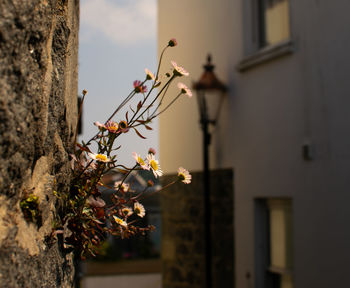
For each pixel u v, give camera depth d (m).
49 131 1.40
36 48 1.20
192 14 7.24
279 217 5.57
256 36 6.07
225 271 6.34
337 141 4.52
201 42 7.00
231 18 6.27
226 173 6.40
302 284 4.98
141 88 1.67
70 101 1.77
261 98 5.71
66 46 1.60
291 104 5.20
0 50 0.99
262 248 5.79
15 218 1.15
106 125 1.65
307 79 4.95
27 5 1.10
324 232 4.67
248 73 5.97
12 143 1.06
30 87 1.16
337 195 4.50
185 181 1.80
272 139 5.50
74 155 1.64
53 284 1.42
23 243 1.15
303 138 5.00
